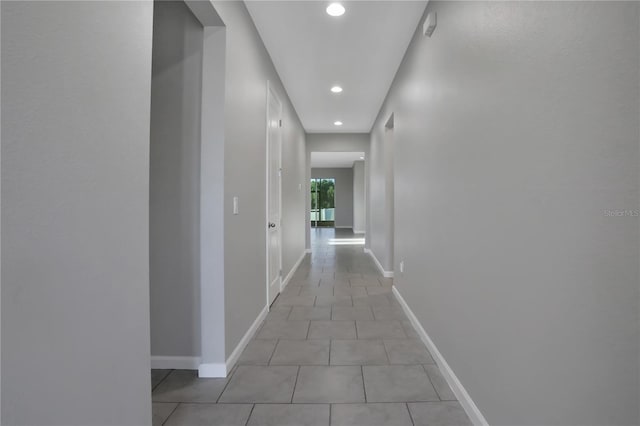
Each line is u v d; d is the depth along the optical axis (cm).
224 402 188
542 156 111
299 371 224
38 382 79
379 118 563
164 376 218
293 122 537
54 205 83
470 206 172
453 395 195
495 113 144
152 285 227
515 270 128
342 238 1107
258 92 305
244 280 263
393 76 404
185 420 172
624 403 80
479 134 160
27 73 77
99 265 99
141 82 118
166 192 225
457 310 192
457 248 191
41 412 80
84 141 93
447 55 206
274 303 380
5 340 72
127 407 111
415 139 293
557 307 104
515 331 129
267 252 344
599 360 87
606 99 84
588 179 90
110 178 103
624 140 80
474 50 165
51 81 83
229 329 227
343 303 379
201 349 221
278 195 416
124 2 110
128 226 112
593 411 90
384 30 297
